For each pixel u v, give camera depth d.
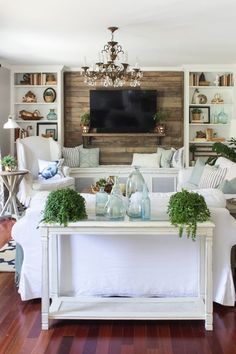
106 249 2.95
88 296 3.01
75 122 7.78
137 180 3.06
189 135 7.70
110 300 2.95
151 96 7.57
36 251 3.03
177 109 7.70
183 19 4.31
